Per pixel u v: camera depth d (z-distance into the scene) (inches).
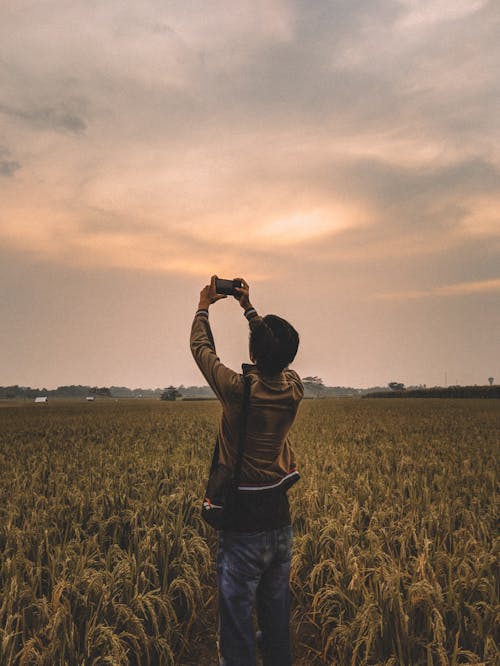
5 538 211.0
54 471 415.8
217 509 103.2
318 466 409.4
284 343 105.0
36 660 131.0
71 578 165.5
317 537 205.3
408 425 987.3
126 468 410.9
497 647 134.0
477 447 584.4
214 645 169.2
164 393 5698.8
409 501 265.1
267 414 103.7
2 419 1497.3
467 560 169.6
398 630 140.1
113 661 124.2
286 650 109.8
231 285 118.7
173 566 185.8
